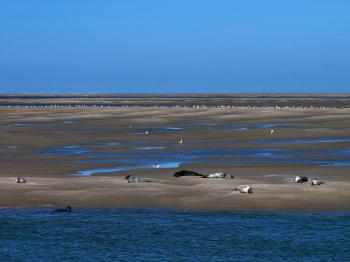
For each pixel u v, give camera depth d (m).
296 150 135.38
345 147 140.00
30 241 64.00
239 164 113.19
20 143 150.25
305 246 62.12
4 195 83.06
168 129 191.12
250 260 57.69
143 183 89.56
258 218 73.81
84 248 61.44
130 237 65.50
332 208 78.81
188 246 62.22
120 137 166.12
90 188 87.06
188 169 106.56
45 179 92.88
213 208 78.94
